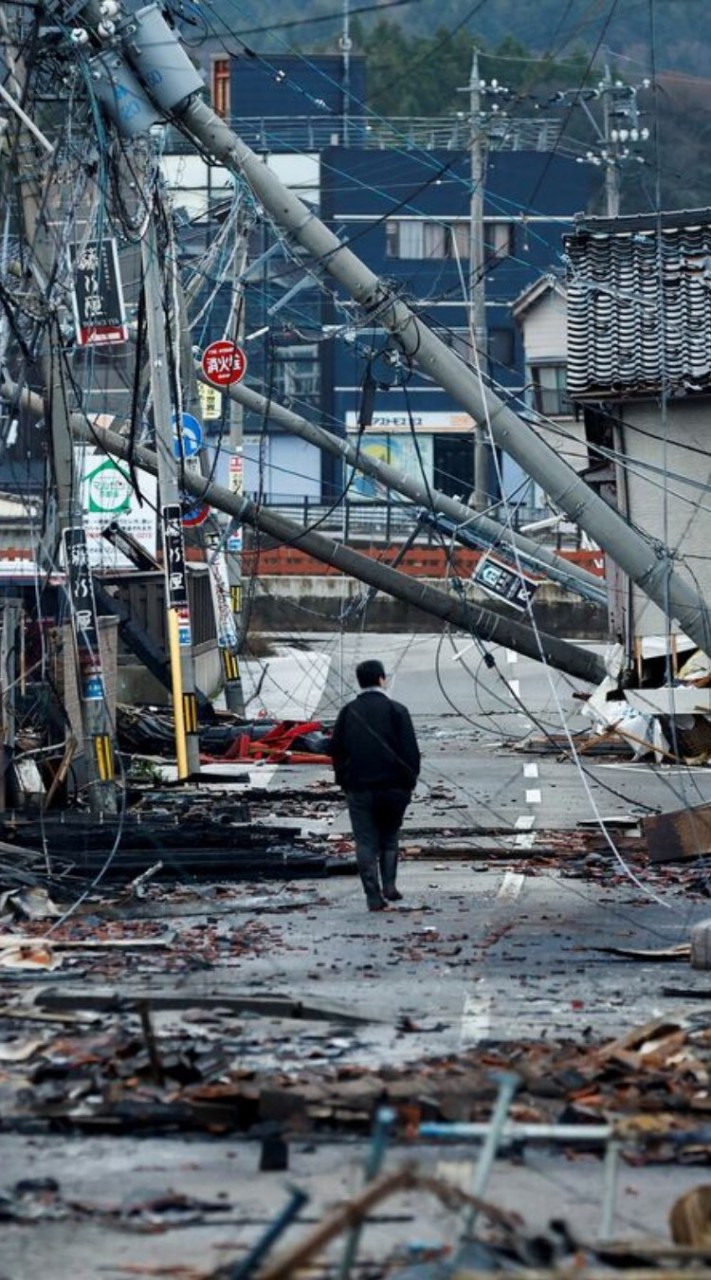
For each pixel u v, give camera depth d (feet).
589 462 390.21
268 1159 90.89
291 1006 129.18
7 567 342.85
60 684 271.49
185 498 363.76
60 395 258.37
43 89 240.12
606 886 202.08
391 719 187.32
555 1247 69.00
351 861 215.31
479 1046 116.78
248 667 524.52
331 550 382.63
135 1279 73.67
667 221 404.98
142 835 227.40
